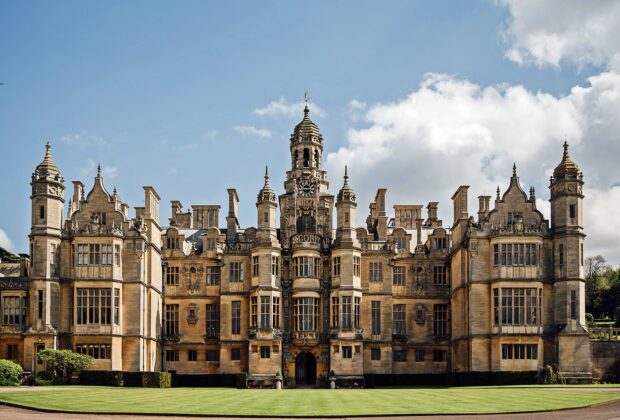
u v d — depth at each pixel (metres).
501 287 78.81
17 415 42.28
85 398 51.78
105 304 78.50
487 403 48.72
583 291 79.00
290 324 86.06
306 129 94.94
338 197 86.88
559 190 80.62
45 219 77.94
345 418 41.75
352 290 84.12
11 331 77.50
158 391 63.16
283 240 88.19
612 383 75.56
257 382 82.12
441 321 89.25
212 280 89.00
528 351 78.19
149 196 83.38
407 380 85.56
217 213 98.06
